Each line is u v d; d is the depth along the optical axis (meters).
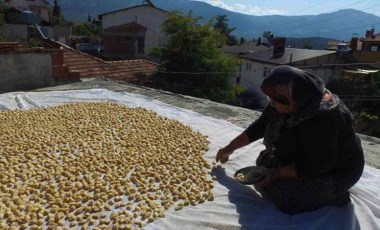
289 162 2.46
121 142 3.80
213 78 15.98
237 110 5.51
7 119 4.59
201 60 16.00
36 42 11.47
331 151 2.15
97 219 2.38
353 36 29.47
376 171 3.19
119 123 4.52
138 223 2.32
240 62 17.12
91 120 4.62
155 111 5.27
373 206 2.50
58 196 2.63
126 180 2.90
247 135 2.98
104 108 5.25
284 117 2.38
